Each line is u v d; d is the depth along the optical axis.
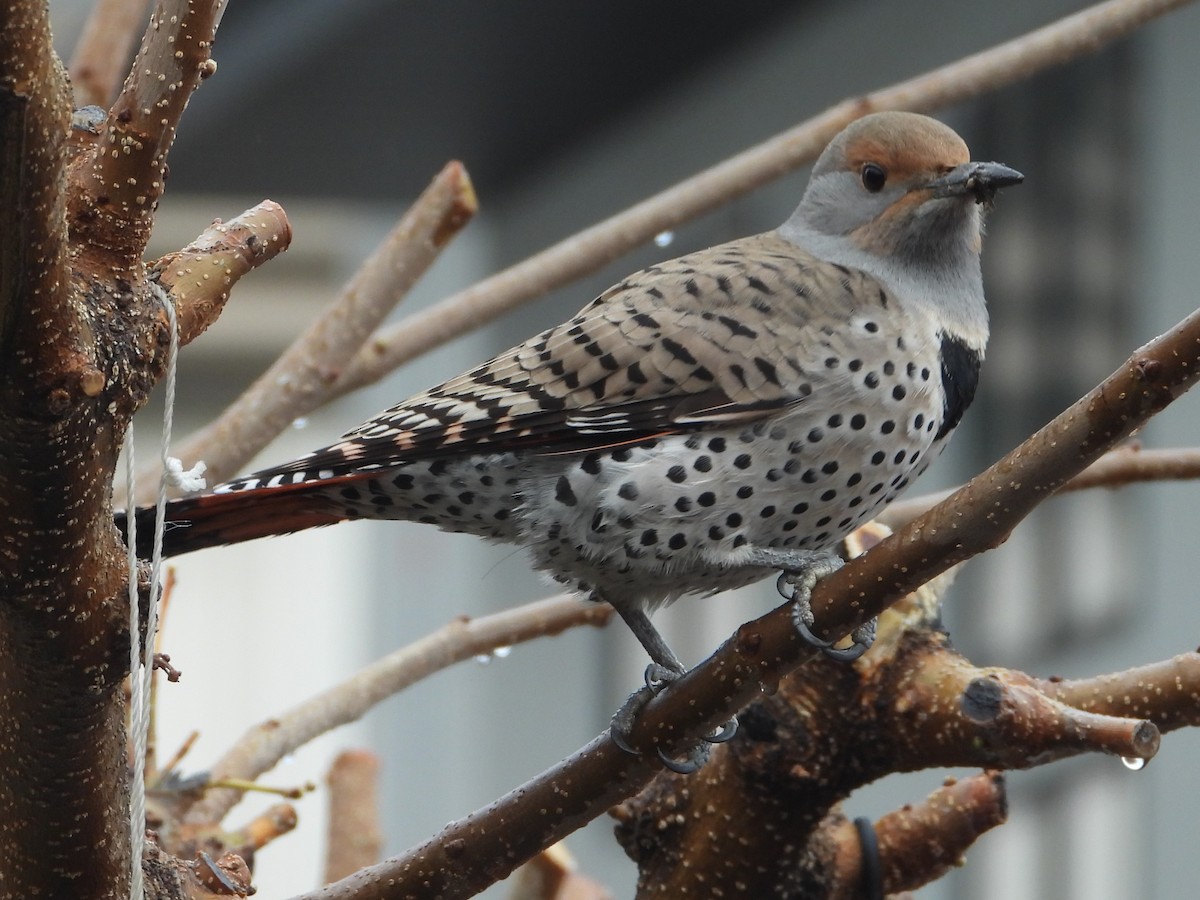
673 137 19.30
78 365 4.61
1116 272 18.44
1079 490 7.80
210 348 23.42
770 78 18.69
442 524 7.93
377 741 22.80
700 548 7.64
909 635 6.59
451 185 8.44
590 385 7.64
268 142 17.61
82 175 4.88
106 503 4.95
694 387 7.61
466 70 16.42
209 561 24.88
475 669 22.02
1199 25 17.77
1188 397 17.50
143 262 5.07
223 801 7.40
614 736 6.24
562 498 7.61
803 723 6.63
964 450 19.50
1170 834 18.11
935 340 8.13
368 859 8.21
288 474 7.49
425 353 8.88
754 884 6.82
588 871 21.53
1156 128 18.05
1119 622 18.59
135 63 4.88
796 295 7.94
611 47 16.81
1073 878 18.84
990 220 19.25
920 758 6.46
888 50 18.31
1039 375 19.05
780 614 5.98
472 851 6.21
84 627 5.00
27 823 5.39
